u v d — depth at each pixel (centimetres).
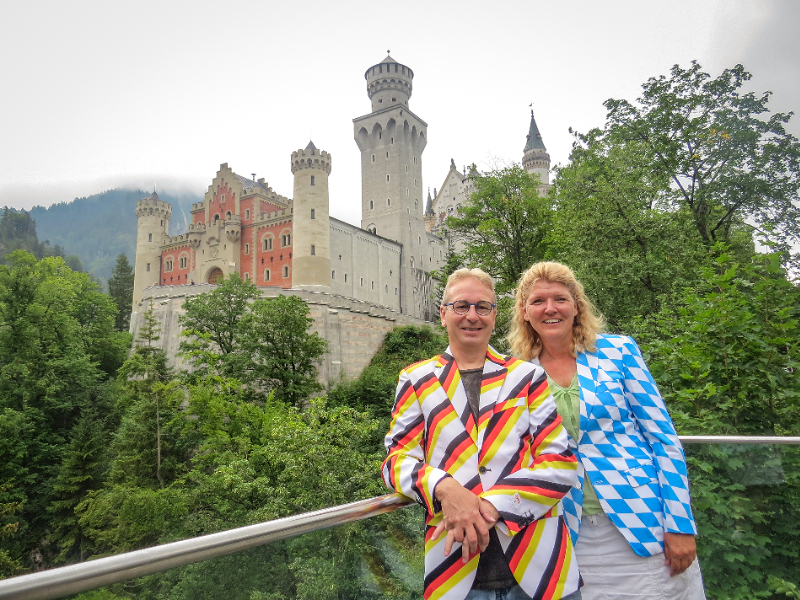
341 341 5003
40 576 150
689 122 2480
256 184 7675
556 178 3183
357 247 7138
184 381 3747
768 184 2281
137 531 1897
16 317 4209
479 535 221
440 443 246
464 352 273
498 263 3231
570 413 303
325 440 1911
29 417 3644
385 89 8881
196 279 6994
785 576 351
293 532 228
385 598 267
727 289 673
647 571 272
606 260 1880
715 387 592
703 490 349
